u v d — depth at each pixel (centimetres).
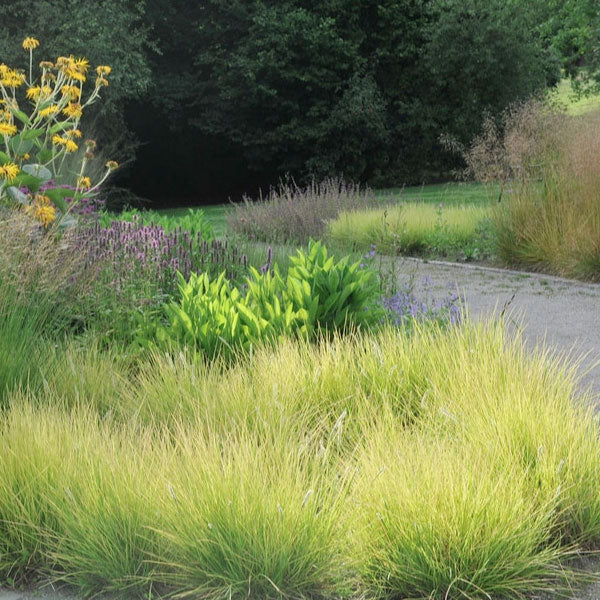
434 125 3291
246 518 307
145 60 2867
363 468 352
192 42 3312
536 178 1146
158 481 327
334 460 383
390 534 318
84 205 997
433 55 3244
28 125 810
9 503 339
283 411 420
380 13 3312
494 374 454
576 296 909
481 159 1225
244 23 3225
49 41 2503
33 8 2575
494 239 1197
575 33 3569
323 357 489
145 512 317
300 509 310
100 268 670
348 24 3325
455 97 3362
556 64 3675
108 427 390
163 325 636
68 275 611
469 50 3192
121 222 939
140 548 315
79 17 2483
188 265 773
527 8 3278
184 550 306
